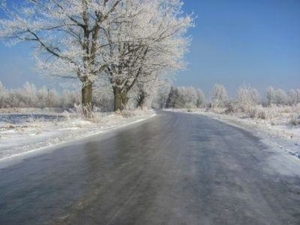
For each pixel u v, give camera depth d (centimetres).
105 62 2689
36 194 688
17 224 526
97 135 1789
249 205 632
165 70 3788
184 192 710
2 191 711
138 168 946
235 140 1659
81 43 2631
